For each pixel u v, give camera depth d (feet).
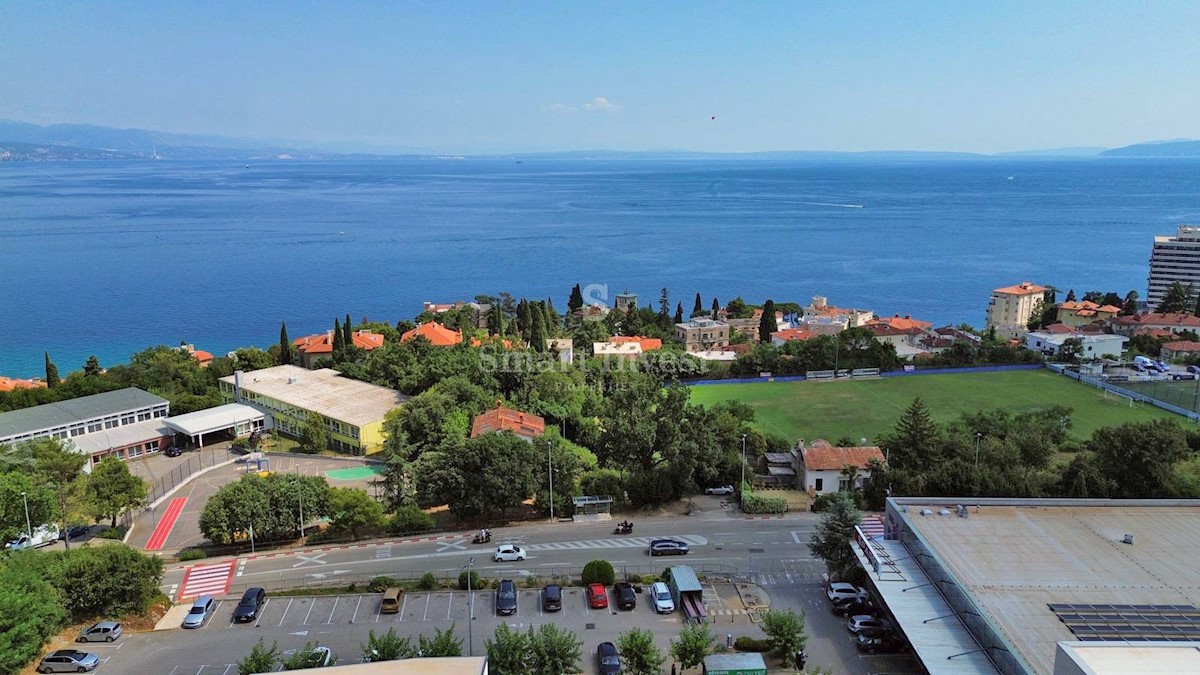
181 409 440.86
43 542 280.92
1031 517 233.55
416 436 366.43
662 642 207.82
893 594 203.51
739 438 359.87
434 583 240.12
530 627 193.88
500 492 282.15
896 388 526.16
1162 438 293.84
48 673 194.49
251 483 279.90
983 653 177.27
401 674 159.84
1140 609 181.98
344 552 267.39
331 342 594.24
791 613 202.08
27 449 317.83
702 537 277.03
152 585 227.40
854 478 317.83
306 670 161.58
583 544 271.08
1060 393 510.58
